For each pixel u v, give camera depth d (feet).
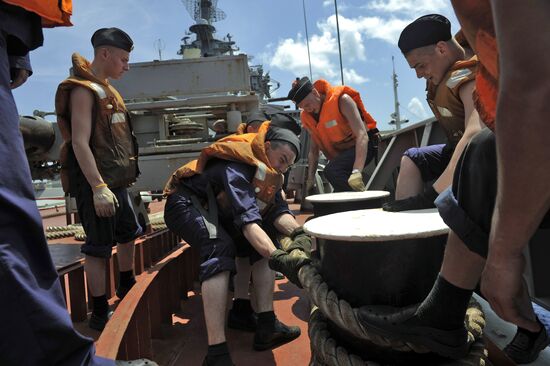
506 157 2.56
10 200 4.13
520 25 2.35
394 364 4.82
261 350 7.92
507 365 5.72
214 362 6.77
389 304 4.80
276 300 10.61
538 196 2.59
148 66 18.15
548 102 2.31
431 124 12.00
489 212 3.80
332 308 4.91
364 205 9.06
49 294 4.38
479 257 4.00
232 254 7.51
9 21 4.69
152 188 16.16
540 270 6.75
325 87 13.85
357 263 4.89
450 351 4.40
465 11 3.30
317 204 9.23
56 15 5.20
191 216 8.00
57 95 8.90
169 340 8.38
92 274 8.99
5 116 4.32
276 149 8.23
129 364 5.89
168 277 9.25
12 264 4.06
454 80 7.25
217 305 6.98
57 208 27.68
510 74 2.41
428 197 5.82
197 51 27.22
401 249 4.74
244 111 18.47
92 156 8.72
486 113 3.65
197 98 17.53
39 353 4.15
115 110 9.48
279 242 8.74
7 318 4.02
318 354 5.33
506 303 3.18
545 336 5.42
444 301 4.25
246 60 18.19
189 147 16.37
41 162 18.33
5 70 4.47
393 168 14.40
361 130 12.66
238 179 7.78
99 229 8.92
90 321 9.16
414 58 7.74
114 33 9.47
